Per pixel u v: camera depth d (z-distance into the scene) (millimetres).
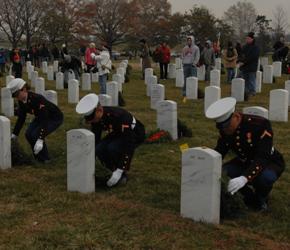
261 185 4121
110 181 4859
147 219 4117
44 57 25078
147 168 5672
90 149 4699
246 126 3973
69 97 11656
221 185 4059
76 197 4648
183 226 3953
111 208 4379
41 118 5648
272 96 8742
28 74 19000
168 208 4398
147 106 10891
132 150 4918
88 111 4738
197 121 8734
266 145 3939
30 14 41250
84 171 4723
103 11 48000
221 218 4113
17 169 5625
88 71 15977
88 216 4203
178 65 21203
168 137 6984
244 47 11852
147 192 4836
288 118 9062
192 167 3990
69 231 3881
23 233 3881
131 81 17406
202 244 3674
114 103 10703
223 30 42781
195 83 11922
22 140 7066
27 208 4414
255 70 11836
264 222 4090
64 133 7617
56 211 4336
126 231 3891
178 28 46312
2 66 20906
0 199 4672
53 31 40219
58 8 42750
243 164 4262
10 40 41000
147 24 48531
